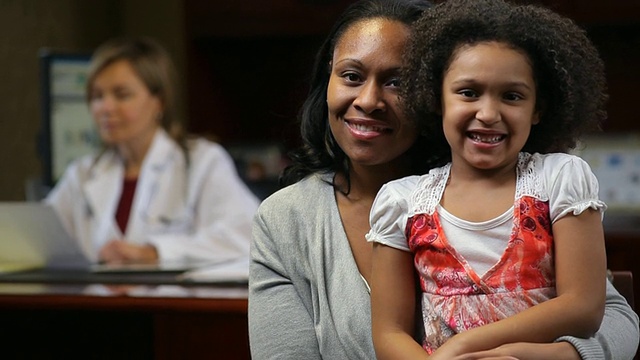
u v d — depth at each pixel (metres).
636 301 3.35
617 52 3.91
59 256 2.72
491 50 1.23
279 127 4.21
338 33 1.49
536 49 1.25
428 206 1.29
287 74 4.20
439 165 1.47
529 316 1.19
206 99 4.12
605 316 1.33
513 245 1.23
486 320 1.23
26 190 4.48
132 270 2.57
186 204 3.18
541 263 1.23
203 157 3.23
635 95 3.90
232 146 4.22
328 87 1.47
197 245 2.98
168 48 4.89
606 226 3.54
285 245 1.47
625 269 3.37
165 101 3.28
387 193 1.33
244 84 4.20
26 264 2.73
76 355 2.22
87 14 4.89
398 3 1.46
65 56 3.62
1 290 2.22
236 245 3.03
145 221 3.16
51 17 4.66
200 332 2.01
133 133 3.22
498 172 1.28
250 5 3.92
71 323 2.22
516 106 1.23
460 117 1.24
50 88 3.60
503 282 1.23
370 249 1.46
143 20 4.92
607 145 3.92
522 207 1.24
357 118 1.42
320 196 1.50
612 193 3.90
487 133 1.23
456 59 1.25
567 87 1.27
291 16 3.89
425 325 1.29
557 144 1.34
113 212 3.26
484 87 1.23
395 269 1.32
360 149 1.43
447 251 1.26
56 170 3.62
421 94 1.32
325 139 1.55
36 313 2.23
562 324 1.18
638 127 3.89
